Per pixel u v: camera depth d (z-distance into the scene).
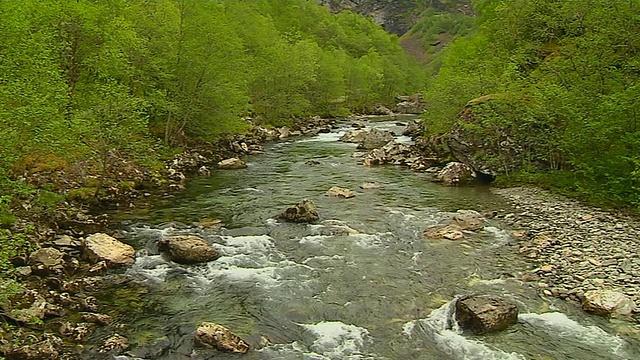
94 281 17.02
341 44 151.25
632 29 31.16
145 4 43.25
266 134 59.38
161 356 12.76
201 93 41.47
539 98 31.77
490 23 59.25
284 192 31.48
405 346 13.58
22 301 14.31
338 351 13.32
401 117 96.94
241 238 22.12
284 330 14.45
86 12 30.55
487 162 35.75
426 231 23.23
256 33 81.62
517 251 20.61
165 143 39.75
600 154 26.91
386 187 33.38
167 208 26.83
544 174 32.72
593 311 15.06
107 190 27.89
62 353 12.51
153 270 18.41
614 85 28.33
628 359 12.66
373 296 16.66
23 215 20.92
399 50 175.00
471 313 14.46
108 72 32.59
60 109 23.80
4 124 18.19
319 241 22.03
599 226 22.66
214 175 36.59
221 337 13.38
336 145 54.62
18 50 22.06
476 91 42.69
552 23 44.00
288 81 70.12
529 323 14.57
